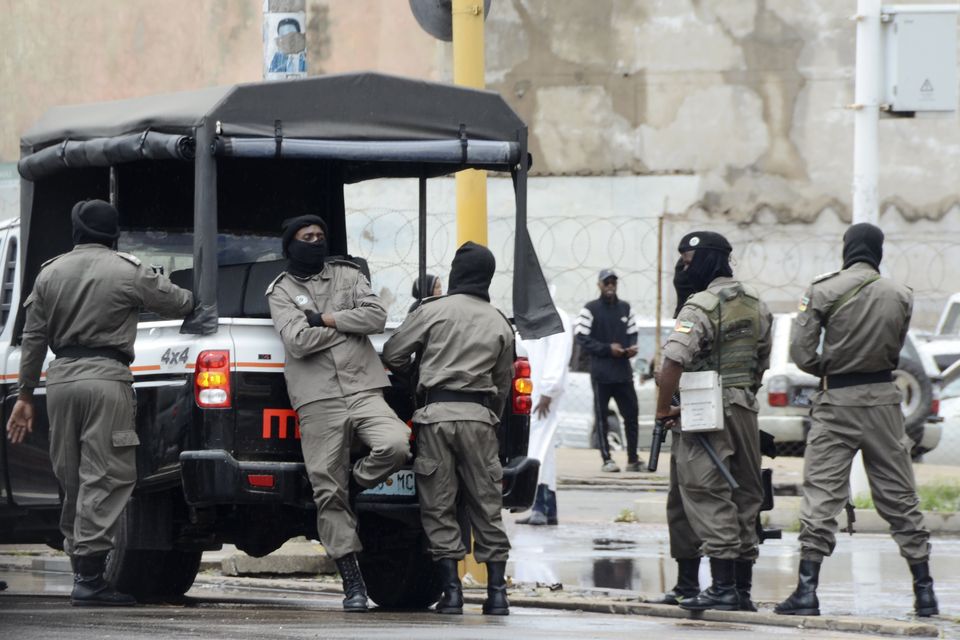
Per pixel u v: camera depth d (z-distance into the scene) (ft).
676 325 110.42
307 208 133.69
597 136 377.50
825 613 113.39
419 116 112.47
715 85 376.68
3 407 124.26
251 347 105.81
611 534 170.81
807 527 110.83
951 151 373.61
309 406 104.88
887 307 111.55
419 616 106.52
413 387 112.57
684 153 376.68
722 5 376.48
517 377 116.78
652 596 122.93
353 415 104.94
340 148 108.99
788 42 375.25
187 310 105.91
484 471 109.60
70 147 115.24
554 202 377.30
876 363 111.96
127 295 107.34
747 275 375.04
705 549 110.32
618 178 377.09
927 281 374.02
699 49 377.09
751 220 375.45
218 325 105.70
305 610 110.11
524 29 379.14
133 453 108.78
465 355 108.88
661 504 182.39
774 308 374.43
